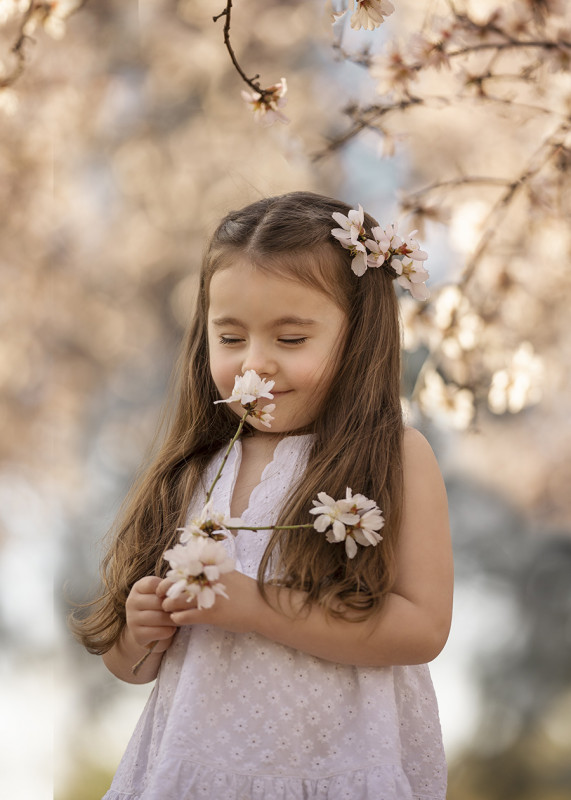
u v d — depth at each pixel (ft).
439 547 5.22
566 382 18.38
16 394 22.03
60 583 20.21
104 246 23.44
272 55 23.77
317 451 5.31
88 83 21.45
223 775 4.83
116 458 23.15
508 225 11.96
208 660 5.04
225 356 5.35
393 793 4.75
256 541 5.25
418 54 9.35
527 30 9.53
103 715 20.07
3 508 20.94
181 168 23.68
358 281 5.58
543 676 22.17
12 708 19.27
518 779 20.45
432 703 5.44
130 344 23.68
